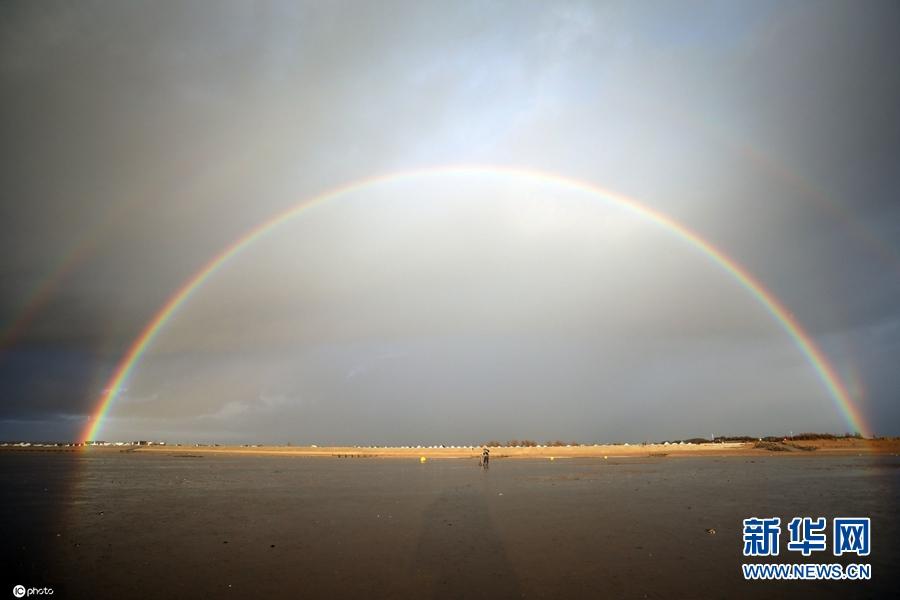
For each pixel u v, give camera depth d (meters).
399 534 22.14
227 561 17.70
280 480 50.53
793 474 50.75
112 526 24.92
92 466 75.31
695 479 46.34
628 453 107.31
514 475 53.50
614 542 20.16
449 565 16.83
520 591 14.11
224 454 125.88
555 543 20.03
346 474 57.75
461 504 31.39
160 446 187.38
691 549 18.97
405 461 88.12
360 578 15.44
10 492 40.41
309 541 20.91
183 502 33.91
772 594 13.90
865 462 70.56
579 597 13.60
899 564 16.95
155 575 15.99
